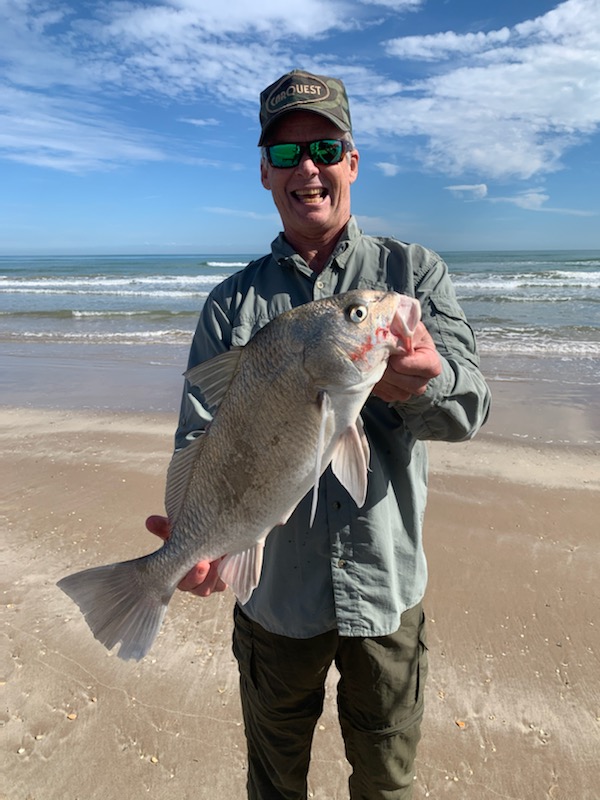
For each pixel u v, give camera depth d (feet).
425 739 4.66
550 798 4.20
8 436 11.73
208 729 4.77
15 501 8.77
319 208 3.46
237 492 3.04
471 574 6.73
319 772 4.44
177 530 3.21
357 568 3.25
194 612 6.13
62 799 4.25
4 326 27.45
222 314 3.69
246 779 4.36
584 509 8.23
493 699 5.01
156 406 13.73
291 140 3.40
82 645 5.67
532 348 19.90
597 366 17.10
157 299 40.45
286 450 2.94
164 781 4.37
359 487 2.84
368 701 3.42
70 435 11.71
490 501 8.53
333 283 3.48
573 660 5.40
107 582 3.29
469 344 3.30
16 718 4.89
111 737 4.72
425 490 3.64
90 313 31.42
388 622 3.28
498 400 13.66
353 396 2.85
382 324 2.73
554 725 4.75
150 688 5.18
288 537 3.34
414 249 3.46
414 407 2.89
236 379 3.04
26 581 6.74
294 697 3.52
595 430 11.51
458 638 5.73
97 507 8.51
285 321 2.94
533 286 43.80
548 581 6.57
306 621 3.35
